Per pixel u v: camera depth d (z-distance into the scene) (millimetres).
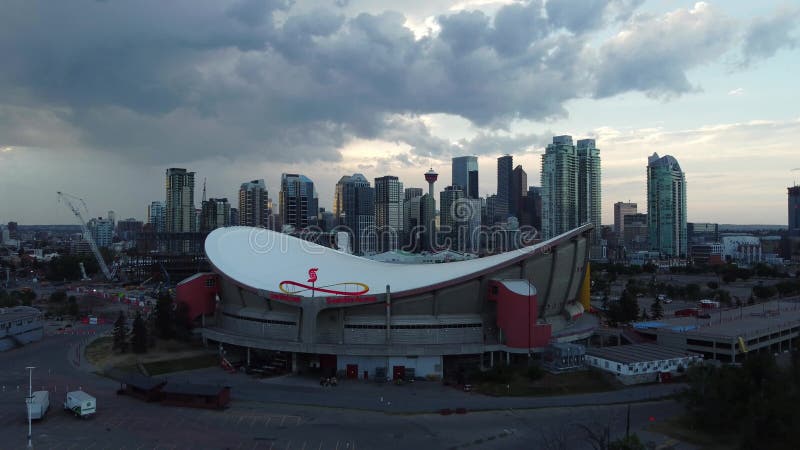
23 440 86688
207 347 149500
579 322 152375
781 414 81750
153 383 108438
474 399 108438
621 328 158875
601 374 118625
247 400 107375
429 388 116312
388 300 126250
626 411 101125
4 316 165125
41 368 132750
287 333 135875
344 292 130750
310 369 129625
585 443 86062
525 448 84250
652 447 83250
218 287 157375
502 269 131375
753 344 144375
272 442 86312
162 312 153625
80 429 91500
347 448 84125
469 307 132500
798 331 162500
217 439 87438
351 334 130125
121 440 86812
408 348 122625
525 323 124000
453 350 123188
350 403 105875
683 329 149125
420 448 84250
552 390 112250
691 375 97375
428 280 134250
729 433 89875
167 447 84062
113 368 131000
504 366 120125
